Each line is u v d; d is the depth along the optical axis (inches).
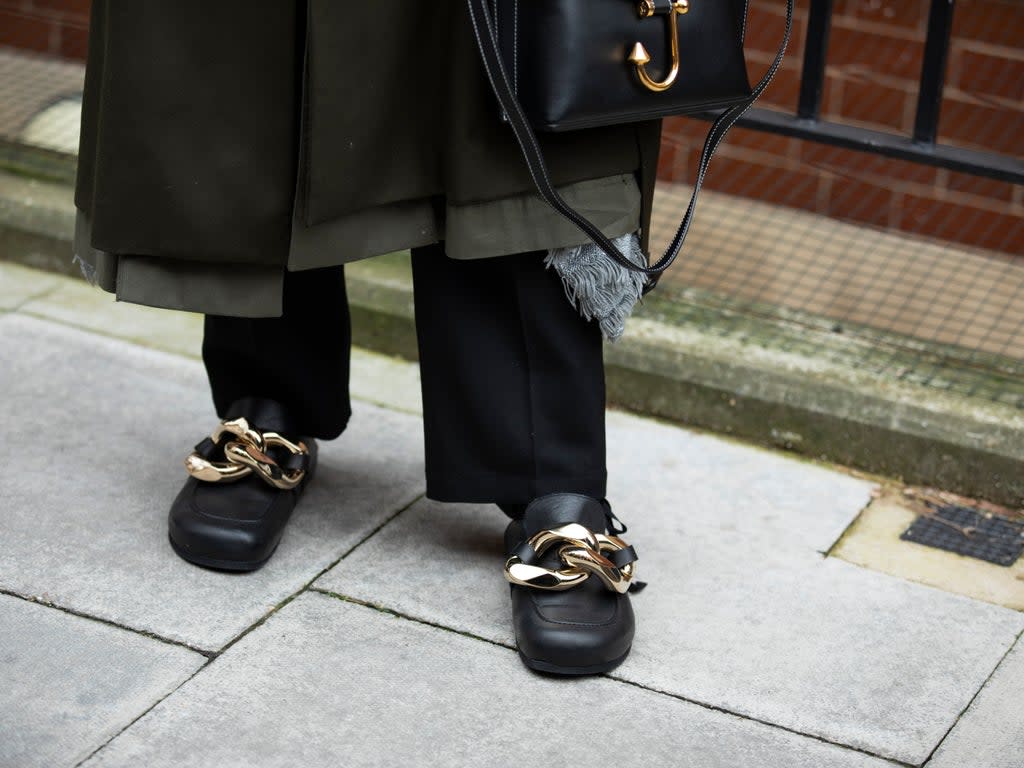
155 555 74.9
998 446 86.0
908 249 115.6
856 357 95.7
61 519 77.5
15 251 110.0
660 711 65.2
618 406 96.5
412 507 81.6
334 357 76.8
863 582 77.1
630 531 80.7
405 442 89.3
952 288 109.3
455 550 77.4
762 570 77.6
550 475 70.7
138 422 88.9
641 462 89.1
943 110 115.5
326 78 59.7
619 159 66.3
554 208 61.9
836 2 117.2
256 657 67.2
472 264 67.9
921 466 88.4
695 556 78.5
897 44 115.7
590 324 69.9
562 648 66.1
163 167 63.0
